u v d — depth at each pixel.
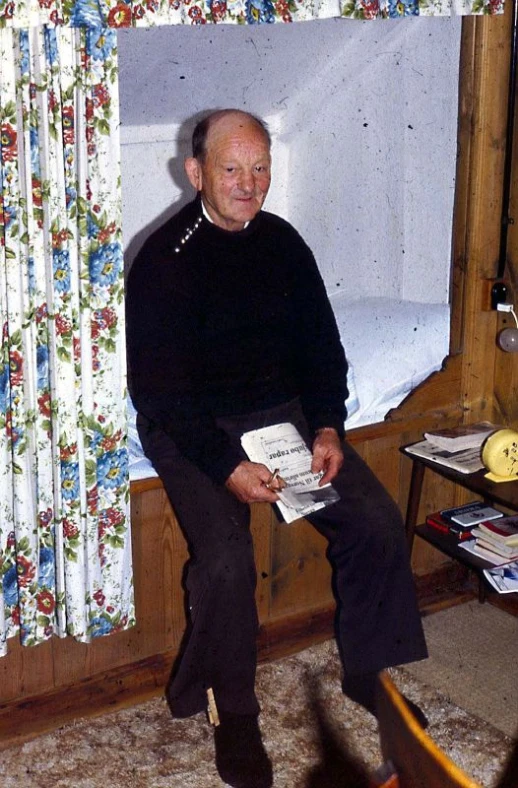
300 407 2.17
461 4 2.19
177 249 1.99
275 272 2.07
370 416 2.41
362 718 2.13
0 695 2.05
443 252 2.70
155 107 2.70
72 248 1.79
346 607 2.08
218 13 1.84
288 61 2.69
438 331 2.54
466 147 2.36
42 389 1.84
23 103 1.71
